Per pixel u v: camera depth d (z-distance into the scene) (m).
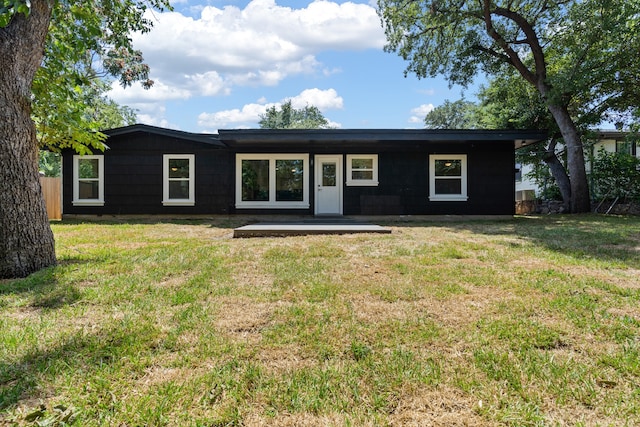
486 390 1.62
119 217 11.02
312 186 11.23
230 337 2.17
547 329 2.27
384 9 13.66
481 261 4.29
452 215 11.12
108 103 23.66
